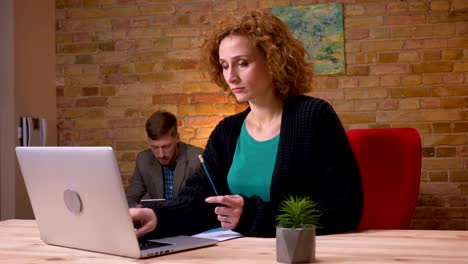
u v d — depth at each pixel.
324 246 1.26
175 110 4.15
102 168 1.14
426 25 3.83
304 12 3.95
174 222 1.51
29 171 1.35
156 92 4.18
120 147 4.22
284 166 1.61
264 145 1.69
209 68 1.81
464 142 3.78
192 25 4.14
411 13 3.85
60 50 4.30
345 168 1.57
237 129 1.78
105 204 1.17
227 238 1.42
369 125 3.89
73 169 1.21
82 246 1.30
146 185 3.41
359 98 3.90
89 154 1.15
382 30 3.88
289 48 1.66
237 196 1.47
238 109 4.06
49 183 1.30
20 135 3.63
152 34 4.20
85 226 1.26
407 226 1.96
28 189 1.39
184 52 4.14
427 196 3.82
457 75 3.79
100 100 4.26
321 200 1.53
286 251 1.09
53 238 1.38
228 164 1.77
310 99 1.68
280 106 1.72
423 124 3.83
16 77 3.64
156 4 4.19
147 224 1.45
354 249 1.22
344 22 3.92
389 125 3.86
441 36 3.82
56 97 4.28
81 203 1.23
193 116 4.12
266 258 1.15
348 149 1.60
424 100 3.83
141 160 3.46
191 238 1.42
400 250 1.19
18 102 3.65
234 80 1.64
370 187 2.01
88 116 4.27
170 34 4.17
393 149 2.02
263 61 1.64
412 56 3.85
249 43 1.61
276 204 1.46
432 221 3.81
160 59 4.18
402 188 1.98
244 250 1.25
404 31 3.86
